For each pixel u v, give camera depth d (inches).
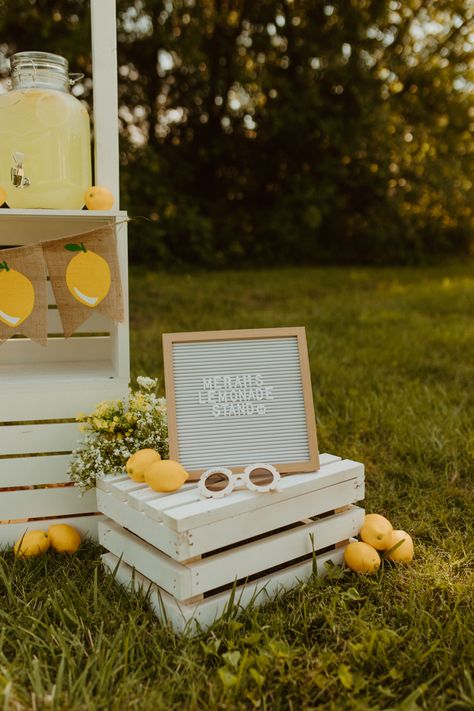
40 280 89.4
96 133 94.5
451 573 89.7
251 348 93.6
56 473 98.5
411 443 136.7
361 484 93.4
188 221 455.8
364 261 527.8
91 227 103.4
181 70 465.7
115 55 93.7
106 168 95.6
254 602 82.7
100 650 72.1
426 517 106.8
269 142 492.1
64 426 97.5
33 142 91.0
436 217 545.3
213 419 89.6
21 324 90.1
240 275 422.6
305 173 503.2
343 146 471.5
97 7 92.0
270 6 465.4
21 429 96.2
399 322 277.4
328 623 77.7
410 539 94.0
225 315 290.5
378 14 474.0
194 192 504.7
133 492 83.7
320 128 466.3
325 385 180.5
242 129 492.4
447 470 126.0
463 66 524.4
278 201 502.6
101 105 94.1
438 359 212.2
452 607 82.1
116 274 92.4
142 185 442.0
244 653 72.1
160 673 70.1
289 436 90.6
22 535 98.3
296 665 71.9
